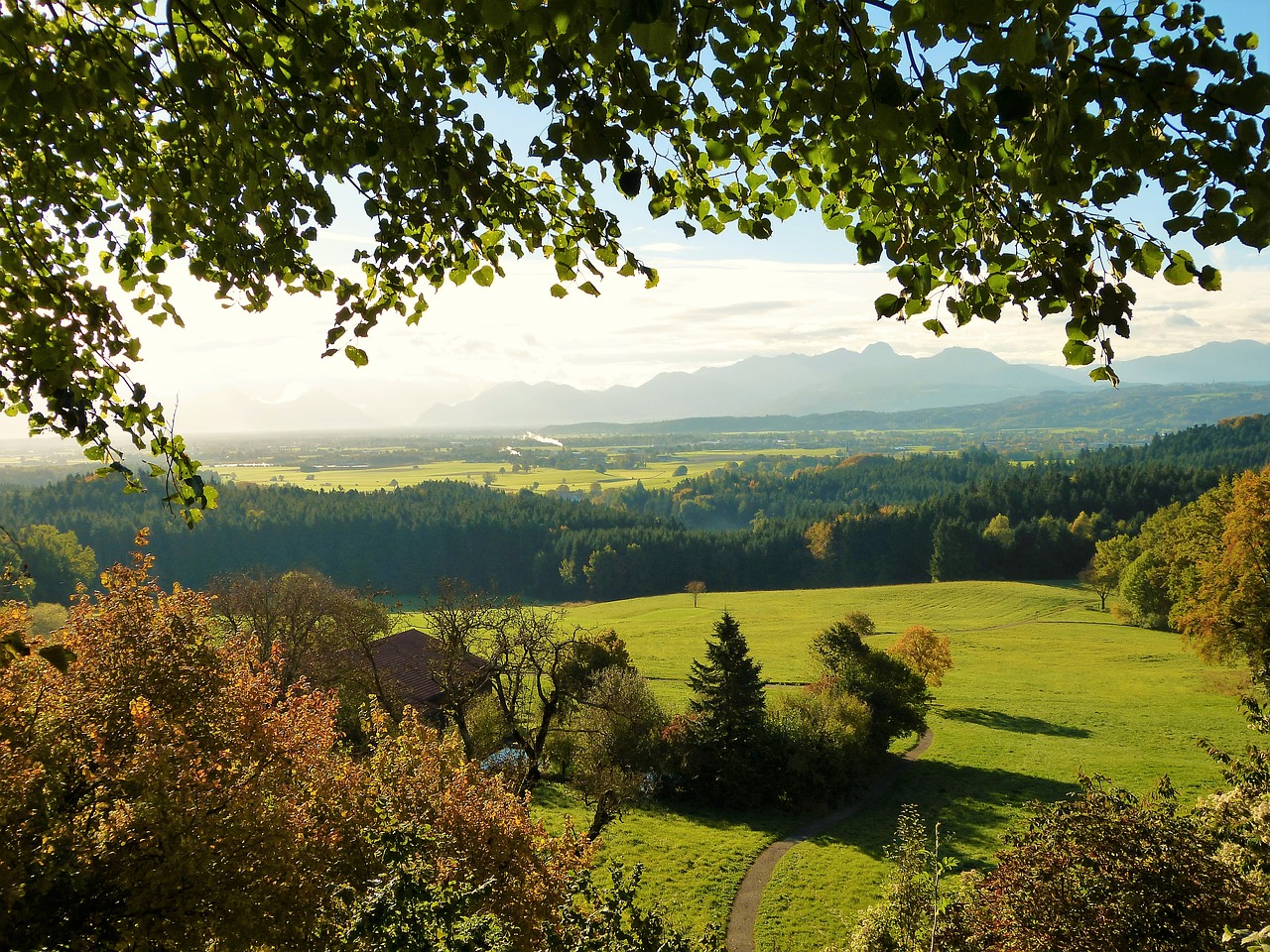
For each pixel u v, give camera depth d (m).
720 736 34.84
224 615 31.61
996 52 2.11
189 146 4.14
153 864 9.10
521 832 13.17
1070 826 11.12
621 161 3.33
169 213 4.32
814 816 33.78
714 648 36.31
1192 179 2.54
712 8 2.75
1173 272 2.66
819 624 78.88
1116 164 2.39
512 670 21.67
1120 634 72.62
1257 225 2.42
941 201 3.05
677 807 34.09
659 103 3.03
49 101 3.34
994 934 10.89
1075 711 49.78
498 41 3.19
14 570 5.11
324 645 31.30
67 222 4.55
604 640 39.81
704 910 24.16
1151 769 37.84
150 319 4.98
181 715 11.20
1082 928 10.08
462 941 6.98
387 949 6.89
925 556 119.06
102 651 11.45
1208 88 2.28
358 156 3.62
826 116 2.83
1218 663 35.81
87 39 3.47
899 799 36.00
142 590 12.14
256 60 3.81
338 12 3.77
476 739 28.69
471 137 3.81
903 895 11.71
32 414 4.58
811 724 36.47
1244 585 30.98
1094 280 2.78
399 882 7.38
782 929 23.30
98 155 4.05
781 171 3.25
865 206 3.54
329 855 10.93
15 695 10.06
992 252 3.03
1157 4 2.39
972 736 45.47
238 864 9.71
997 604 87.88
